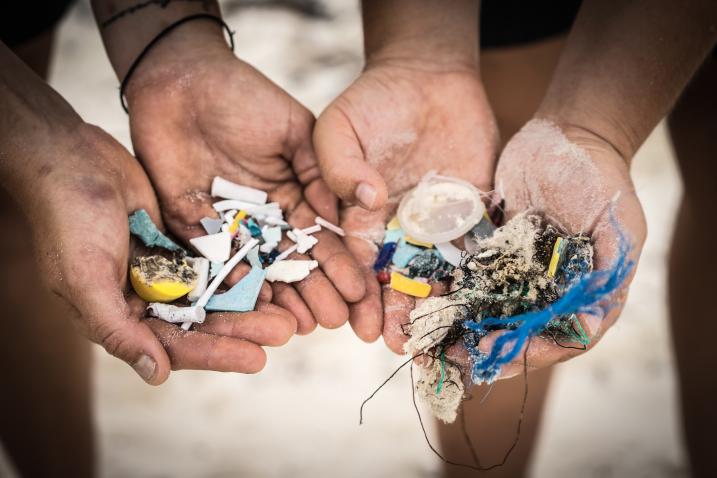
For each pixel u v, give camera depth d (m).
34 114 0.40
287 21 0.72
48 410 0.51
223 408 0.53
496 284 0.38
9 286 0.50
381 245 0.42
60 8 0.51
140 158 0.44
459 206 0.42
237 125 0.44
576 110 0.42
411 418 0.52
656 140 0.62
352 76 0.67
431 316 0.37
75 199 0.38
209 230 0.42
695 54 0.41
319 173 0.44
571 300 0.35
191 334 0.37
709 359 0.51
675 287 0.52
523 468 0.50
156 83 0.44
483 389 0.47
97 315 0.36
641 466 0.50
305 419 0.52
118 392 0.53
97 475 0.51
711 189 0.49
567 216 0.39
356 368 0.54
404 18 0.45
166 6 0.45
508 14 0.49
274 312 0.38
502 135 0.53
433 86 0.45
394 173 0.45
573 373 0.53
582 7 0.43
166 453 0.51
